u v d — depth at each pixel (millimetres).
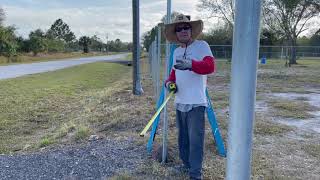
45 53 73125
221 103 10273
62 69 33656
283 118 8188
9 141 7160
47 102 12352
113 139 6184
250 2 1993
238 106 2076
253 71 2045
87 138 6461
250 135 2104
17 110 10656
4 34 49688
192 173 4160
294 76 21484
